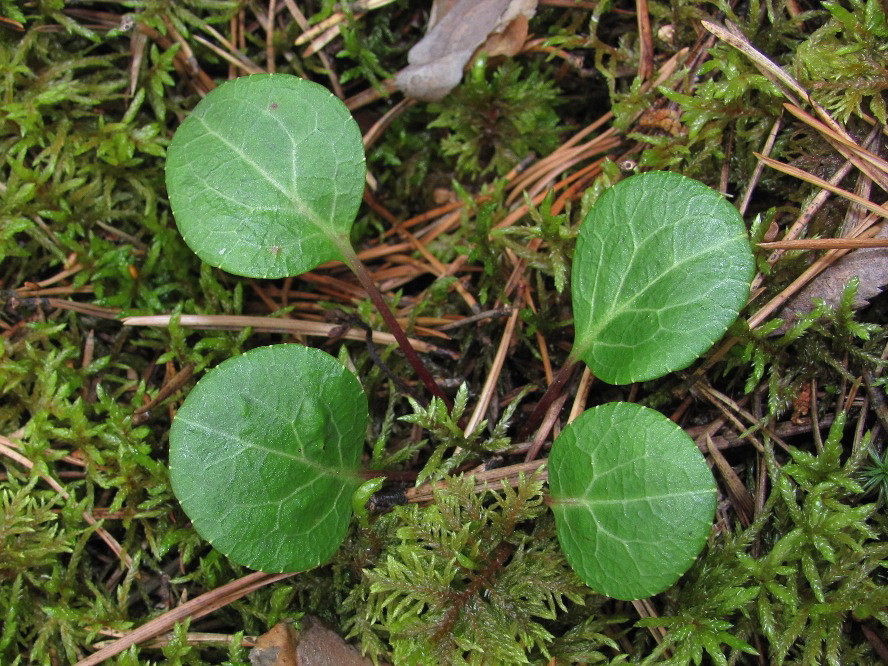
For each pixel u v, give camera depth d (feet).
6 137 0.54
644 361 0.42
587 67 0.57
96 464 0.50
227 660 0.48
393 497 0.48
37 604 0.48
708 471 0.39
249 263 0.45
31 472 0.48
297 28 0.58
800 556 0.44
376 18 0.57
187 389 0.52
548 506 0.45
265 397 0.42
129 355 0.54
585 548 0.42
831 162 0.49
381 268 0.59
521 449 0.49
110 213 0.55
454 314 0.57
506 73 0.56
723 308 0.41
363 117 0.60
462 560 0.43
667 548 0.40
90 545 0.51
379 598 0.44
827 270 0.47
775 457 0.48
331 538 0.44
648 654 0.46
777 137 0.51
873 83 0.47
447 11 0.56
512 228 0.52
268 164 0.46
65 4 0.54
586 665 0.45
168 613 0.46
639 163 0.52
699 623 0.43
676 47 0.55
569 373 0.47
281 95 0.46
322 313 0.57
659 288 0.43
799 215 0.48
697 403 0.50
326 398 0.43
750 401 0.49
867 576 0.43
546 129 0.58
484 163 0.61
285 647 0.44
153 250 0.54
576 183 0.56
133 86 0.54
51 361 0.50
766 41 0.52
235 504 0.41
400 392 0.50
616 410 0.42
